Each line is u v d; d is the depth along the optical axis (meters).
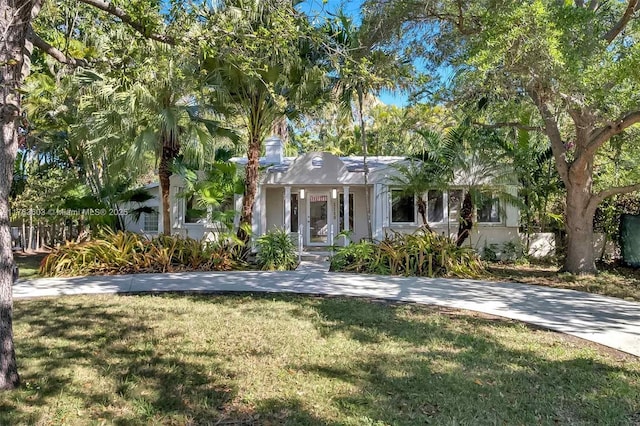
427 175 12.67
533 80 8.48
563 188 14.11
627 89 7.72
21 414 3.43
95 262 11.21
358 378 4.19
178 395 3.81
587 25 7.58
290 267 12.02
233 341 5.34
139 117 11.97
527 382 4.14
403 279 10.17
